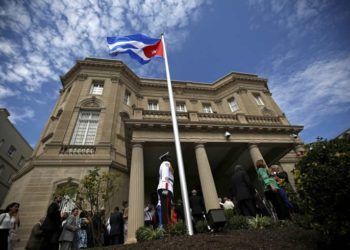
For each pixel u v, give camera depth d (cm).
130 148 1285
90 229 800
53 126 1725
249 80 2442
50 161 1334
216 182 1602
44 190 1220
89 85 1908
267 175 746
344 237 398
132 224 860
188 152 1316
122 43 1199
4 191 2516
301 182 449
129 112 1923
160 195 707
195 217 829
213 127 1264
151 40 1242
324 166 416
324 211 409
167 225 691
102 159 1409
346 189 382
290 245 484
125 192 1396
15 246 1015
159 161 1387
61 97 2036
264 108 2223
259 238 547
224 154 1452
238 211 828
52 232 627
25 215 1120
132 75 2184
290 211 700
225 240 548
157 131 1184
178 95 2320
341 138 452
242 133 1315
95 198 869
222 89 2456
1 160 2527
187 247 527
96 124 1691
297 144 1332
